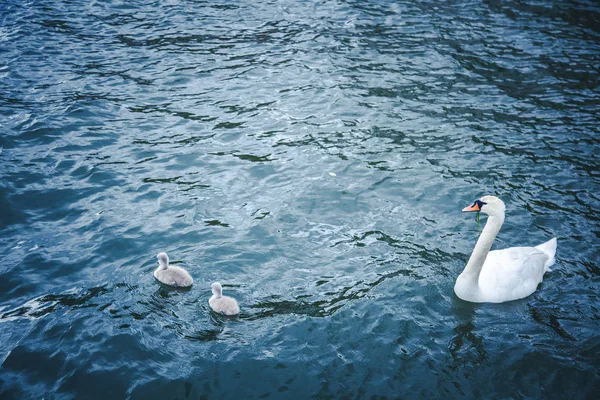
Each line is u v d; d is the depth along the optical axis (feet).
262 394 27.89
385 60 67.10
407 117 55.88
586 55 69.05
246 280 35.65
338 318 32.60
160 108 56.54
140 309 32.91
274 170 47.44
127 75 62.49
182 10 80.07
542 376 29.40
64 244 38.17
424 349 30.76
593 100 59.52
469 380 29.01
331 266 37.06
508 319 33.17
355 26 75.97
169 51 68.44
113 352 29.78
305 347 30.58
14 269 35.58
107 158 48.06
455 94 60.18
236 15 79.15
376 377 28.99
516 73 64.69
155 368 28.99
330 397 27.84
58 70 62.39
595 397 28.35
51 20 74.59
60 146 49.11
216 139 51.80
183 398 27.50
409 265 37.24
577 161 49.19
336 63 66.33
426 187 45.57
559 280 36.37
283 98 59.00
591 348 31.17
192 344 30.58
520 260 35.58
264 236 39.73
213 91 60.13
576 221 41.81
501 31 75.05
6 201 41.91
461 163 48.83
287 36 73.15
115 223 40.42
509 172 47.60
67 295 33.76
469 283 33.94
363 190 45.09
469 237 40.16
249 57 67.62
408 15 79.46
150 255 37.55
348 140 51.93
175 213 41.81
